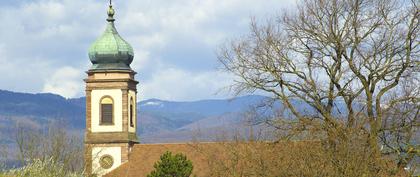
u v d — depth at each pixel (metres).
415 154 45.84
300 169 39.94
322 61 59.00
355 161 39.22
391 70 57.19
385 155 44.88
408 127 48.06
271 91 59.97
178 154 83.06
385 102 51.84
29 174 60.22
